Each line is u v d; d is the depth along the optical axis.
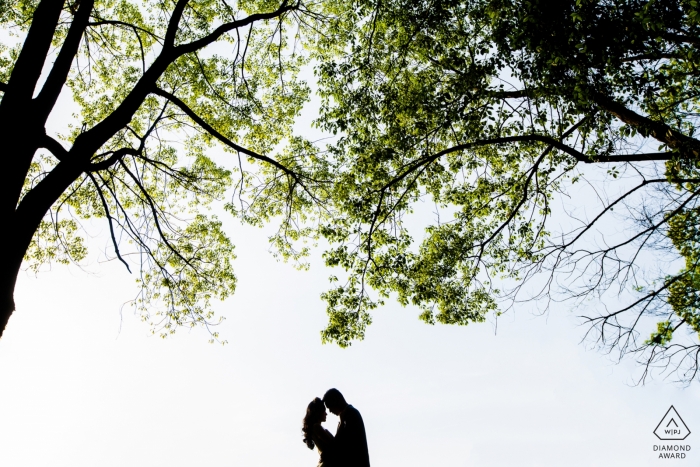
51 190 5.56
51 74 6.09
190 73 11.96
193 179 11.13
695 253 9.71
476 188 13.35
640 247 10.27
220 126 12.30
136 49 12.60
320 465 4.51
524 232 12.57
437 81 11.13
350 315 12.69
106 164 7.66
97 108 12.38
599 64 8.17
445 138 12.12
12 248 4.98
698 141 8.43
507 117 10.67
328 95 12.08
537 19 8.01
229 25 8.50
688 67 8.03
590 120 9.31
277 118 12.84
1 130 5.30
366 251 12.43
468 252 12.61
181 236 12.30
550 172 11.87
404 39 11.15
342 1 12.40
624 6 7.53
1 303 4.78
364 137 12.05
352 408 4.91
